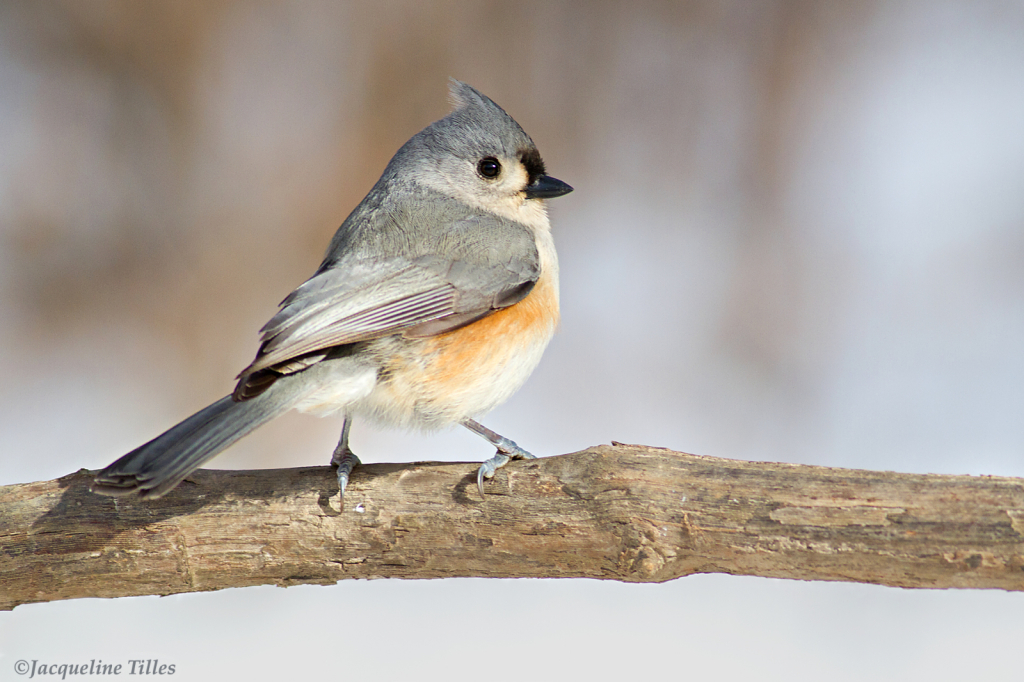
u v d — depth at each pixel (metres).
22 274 11.49
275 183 12.20
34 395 10.91
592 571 5.33
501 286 6.50
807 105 13.13
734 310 12.20
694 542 5.12
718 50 13.34
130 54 12.27
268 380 5.58
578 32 13.27
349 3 12.66
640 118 13.21
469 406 6.35
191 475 5.63
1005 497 4.85
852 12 13.19
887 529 4.90
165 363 11.38
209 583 5.59
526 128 13.00
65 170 11.95
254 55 12.58
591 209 13.01
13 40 12.11
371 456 10.36
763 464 5.21
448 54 12.79
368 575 5.57
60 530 5.47
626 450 5.34
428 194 7.04
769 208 12.95
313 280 6.10
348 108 12.58
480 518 5.37
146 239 11.88
